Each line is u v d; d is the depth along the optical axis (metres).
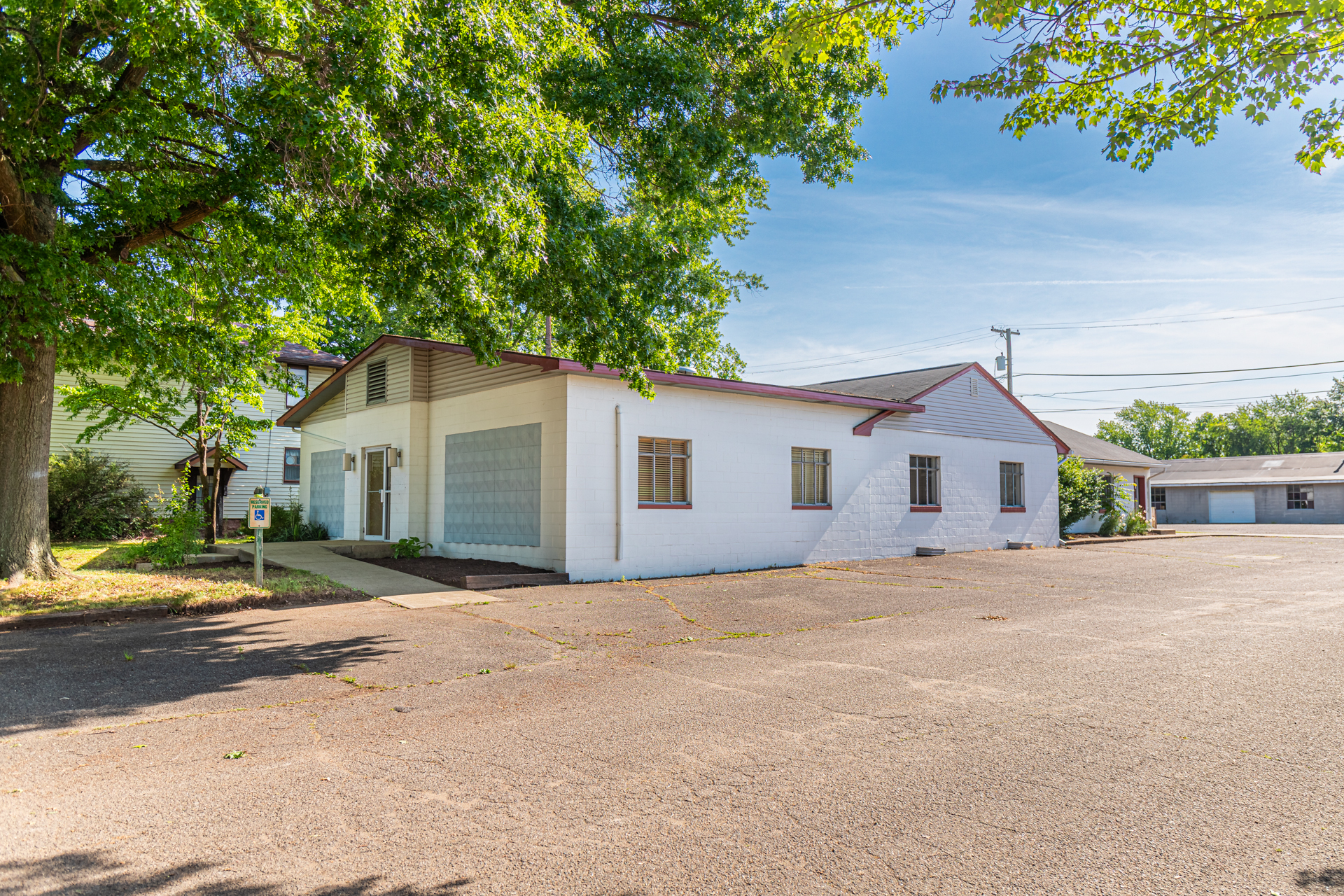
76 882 3.05
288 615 9.41
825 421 16.81
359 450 18.16
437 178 9.13
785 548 15.81
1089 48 6.54
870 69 13.82
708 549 14.57
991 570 15.15
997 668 6.66
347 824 3.60
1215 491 41.69
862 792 3.94
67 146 9.20
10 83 8.26
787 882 3.04
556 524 12.97
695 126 12.45
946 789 3.98
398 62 7.95
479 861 3.23
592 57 11.20
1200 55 6.32
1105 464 29.77
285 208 10.79
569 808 3.76
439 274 9.40
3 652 7.29
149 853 3.30
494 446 14.50
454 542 15.37
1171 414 66.56
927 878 3.06
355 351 31.48
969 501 20.02
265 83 8.72
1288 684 6.06
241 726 5.11
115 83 10.10
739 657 7.20
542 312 10.66
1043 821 3.59
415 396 16.38
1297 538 25.67
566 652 7.38
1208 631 8.36
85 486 21.03
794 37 7.46
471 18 8.41
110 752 4.59
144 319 10.51
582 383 13.14
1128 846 3.33
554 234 9.78
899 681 6.24
